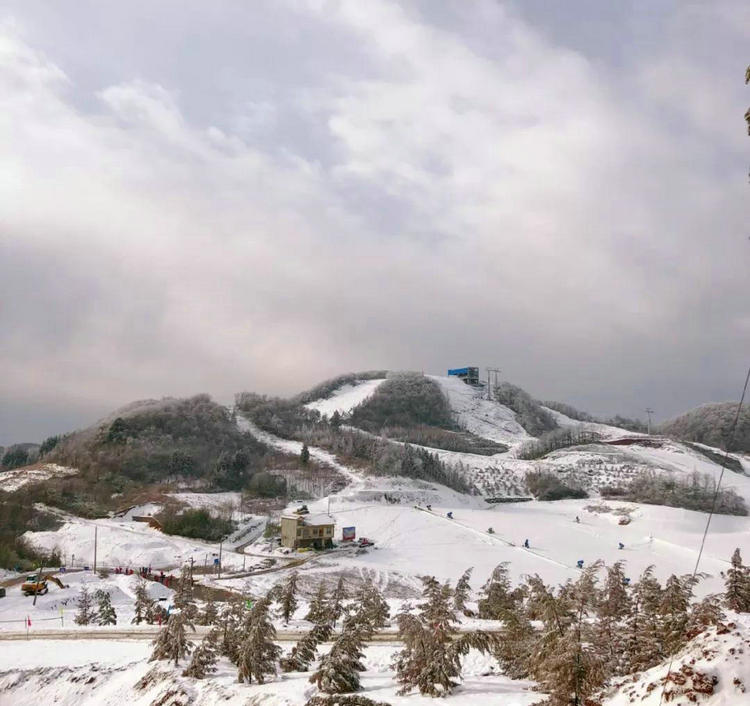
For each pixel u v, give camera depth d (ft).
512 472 646.33
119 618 219.20
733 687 59.00
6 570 314.55
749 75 59.82
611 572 149.59
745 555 373.61
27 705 126.00
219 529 407.85
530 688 95.45
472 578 307.99
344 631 106.73
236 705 96.78
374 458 611.47
